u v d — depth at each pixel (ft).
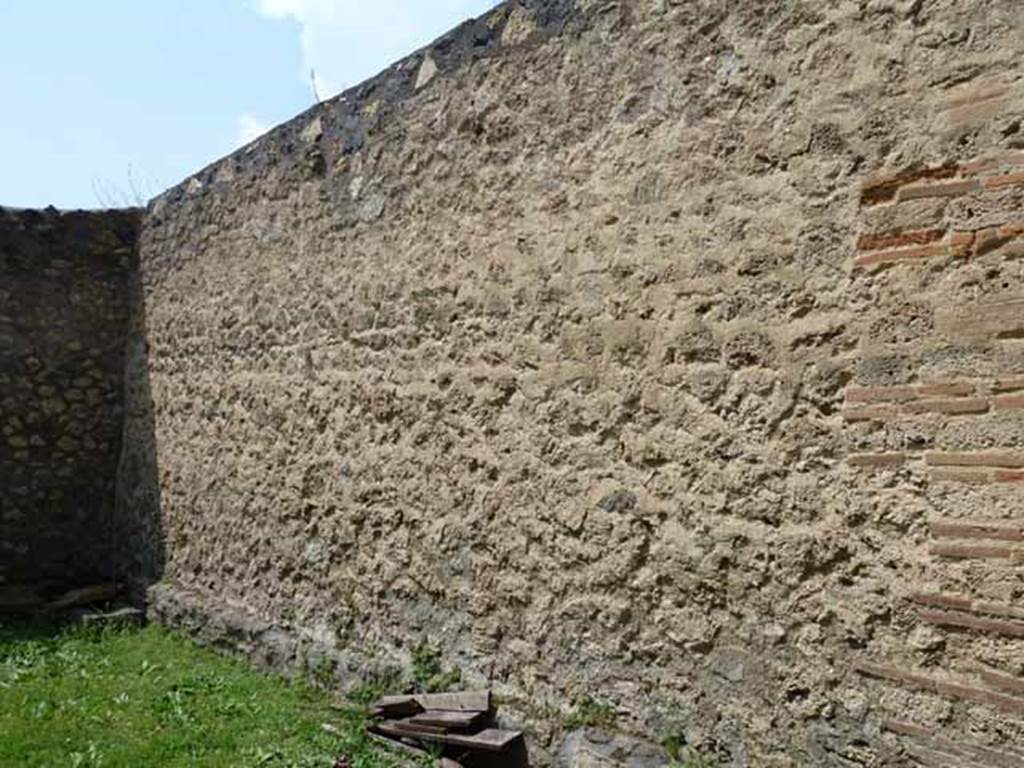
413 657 15.52
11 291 26.71
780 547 10.45
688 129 11.60
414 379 16.01
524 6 13.98
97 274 27.55
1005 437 8.71
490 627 14.15
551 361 13.38
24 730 15.19
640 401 12.10
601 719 12.27
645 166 12.11
